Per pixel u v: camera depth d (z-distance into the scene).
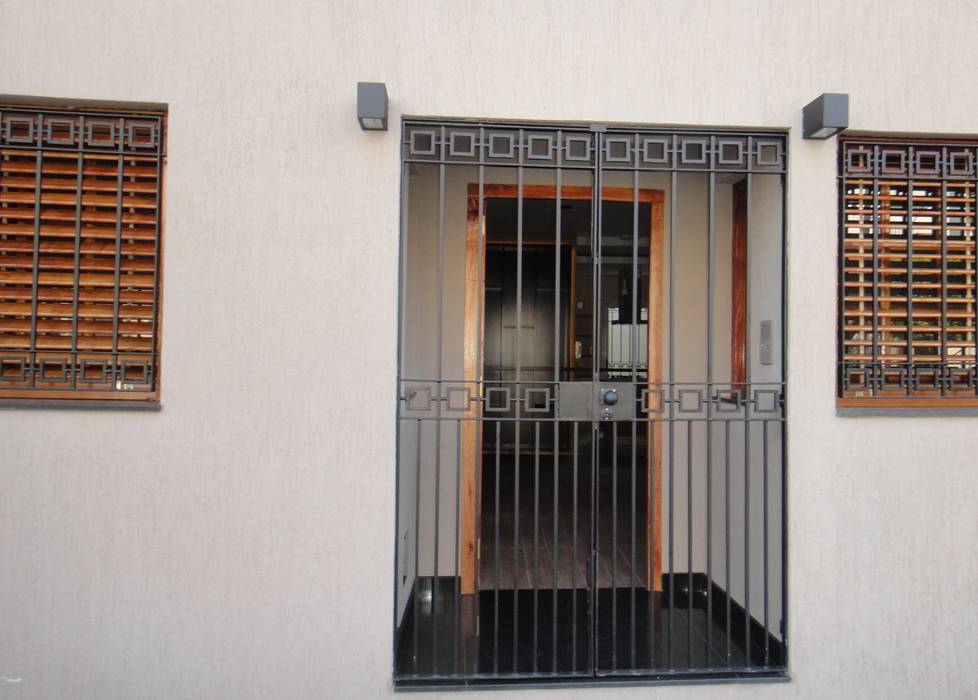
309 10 2.59
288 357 2.56
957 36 2.77
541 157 2.70
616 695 2.59
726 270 3.77
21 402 2.50
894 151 2.81
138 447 2.52
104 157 2.60
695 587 3.86
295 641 2.54
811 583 2.68
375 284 2.59
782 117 2.72
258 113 2.57
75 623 2.50
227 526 2.54
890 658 2.70
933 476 2.73
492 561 4.31
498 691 2.56
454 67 2.63
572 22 2.66
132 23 2.54
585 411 2.69
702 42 2.70
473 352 3.77
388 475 2.57
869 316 2.80
